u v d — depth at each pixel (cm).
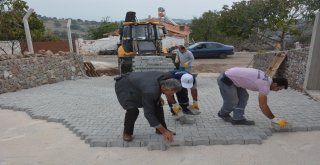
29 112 723
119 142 500
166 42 3403
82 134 545
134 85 470
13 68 1026
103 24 5309
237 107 563
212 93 931
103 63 2052
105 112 702
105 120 632
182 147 484
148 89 443
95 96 913
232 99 557
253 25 2134
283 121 529
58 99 859
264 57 1326
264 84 510
